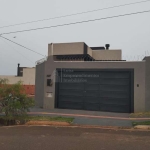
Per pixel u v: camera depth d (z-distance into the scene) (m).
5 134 7.35
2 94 9.77
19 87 10.10
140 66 12.55
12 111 9.64
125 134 7.42
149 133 7.59
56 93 14.12
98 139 6.65
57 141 6.35
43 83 14.77
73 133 7.55
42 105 14.66
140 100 12.37
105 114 11.81
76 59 16.94
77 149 5.51
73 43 17.77
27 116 10.28
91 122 9.44
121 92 12.91
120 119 10.18
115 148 5.62
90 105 13.48
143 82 12.41
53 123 9.25
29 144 5.98
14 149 5.47
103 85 13.33
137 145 5.93
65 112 12.36
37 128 8.47
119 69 12.95
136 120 9.88
